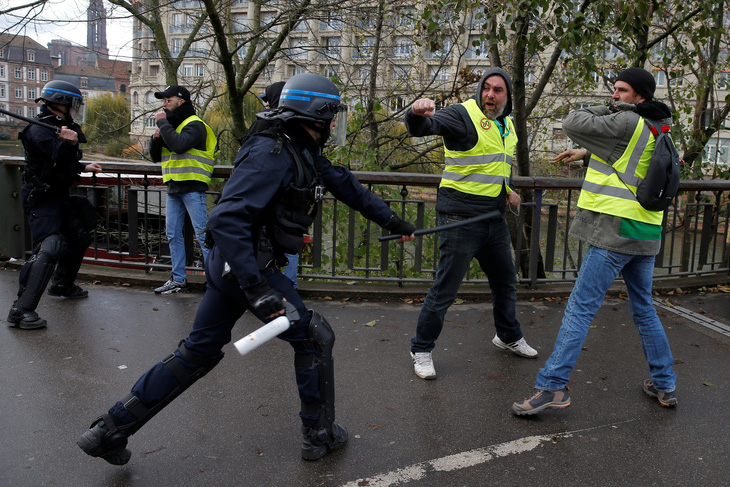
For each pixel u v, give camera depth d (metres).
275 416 3.10
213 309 2.48
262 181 2.25
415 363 3.68
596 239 3.09
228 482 2.52
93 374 3.58
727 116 9.65
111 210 6.93
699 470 2.66
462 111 3.39
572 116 3.16
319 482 2.53
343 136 2.88
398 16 9.12
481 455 2.76
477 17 7.33
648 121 2.98
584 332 3.11
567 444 2.88
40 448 2.74
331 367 2.65
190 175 5.12
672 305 5.20
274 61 9.66
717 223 6.00
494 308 3.96
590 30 6.58
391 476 2.58
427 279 5.47
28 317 4.28
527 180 5.29
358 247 6.53
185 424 2.99
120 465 2.59
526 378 3.67
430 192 6.73
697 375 3.72
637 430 3.02
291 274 5.09
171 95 5.07
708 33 7.57
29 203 4.40
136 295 5.26
